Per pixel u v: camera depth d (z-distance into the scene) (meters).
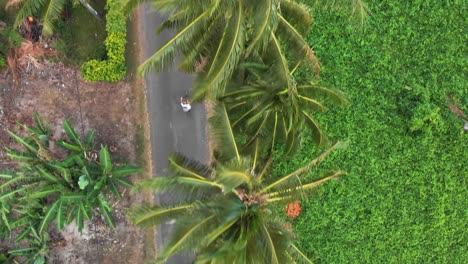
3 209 15.16
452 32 17.11
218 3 10.07
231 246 10.82
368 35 17.08
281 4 11.59
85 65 16.61
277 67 11.56
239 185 11.21
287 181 11.70
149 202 17.02
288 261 11.56
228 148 11.82
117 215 17.11
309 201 16.95
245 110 13.21
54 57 16.94
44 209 15.44
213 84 10.87
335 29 17.02
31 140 14.96
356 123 17.12
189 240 10.85
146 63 11.12
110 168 14.95
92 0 16.89
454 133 17.05
